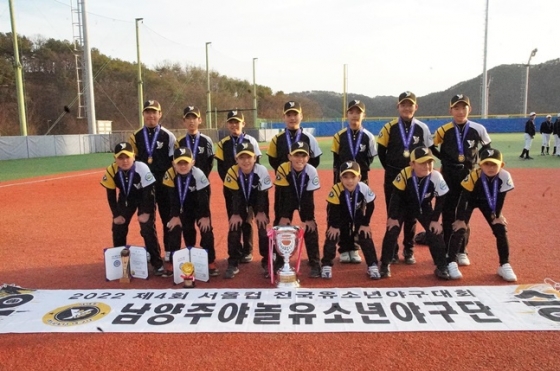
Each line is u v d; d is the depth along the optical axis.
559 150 19.98
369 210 5.44
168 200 6.13
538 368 3.30
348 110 6.09
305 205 5.41
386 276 5.26
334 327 3.96
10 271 5.70
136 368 3.40
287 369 3.34
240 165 5.48
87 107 31.00
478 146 5.75
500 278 5.15
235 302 4.51
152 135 6.20
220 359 3.49
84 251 6.64
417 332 3.85
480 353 3.50
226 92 73.44
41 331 3.97
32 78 50.94
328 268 5.32
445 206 5.88
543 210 8.70
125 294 4.77
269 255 5.20
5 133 44.41
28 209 10.02
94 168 20.00
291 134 6.04
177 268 5.13
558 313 4.13
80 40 31.75
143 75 61.41
